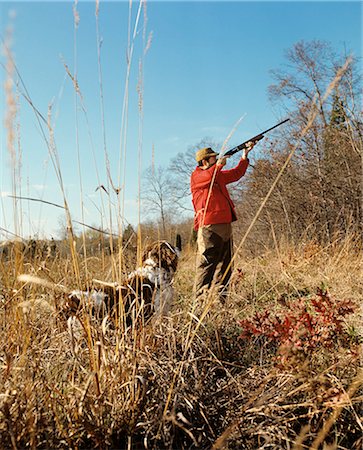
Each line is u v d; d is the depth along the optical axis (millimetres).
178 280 5656
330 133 12453
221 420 2430
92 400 2215
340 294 5137
